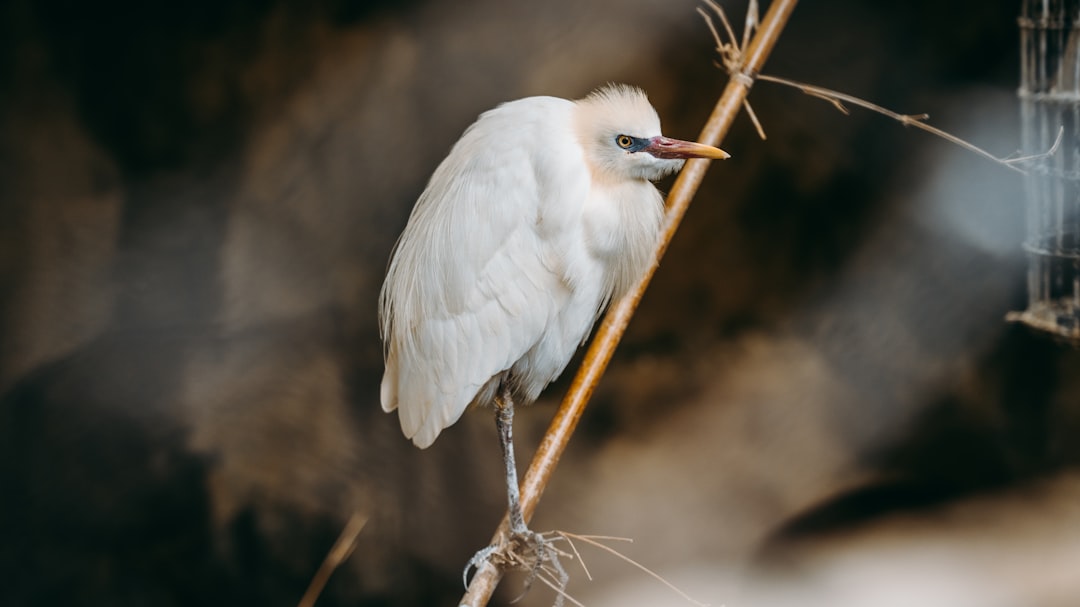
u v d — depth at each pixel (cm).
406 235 500
